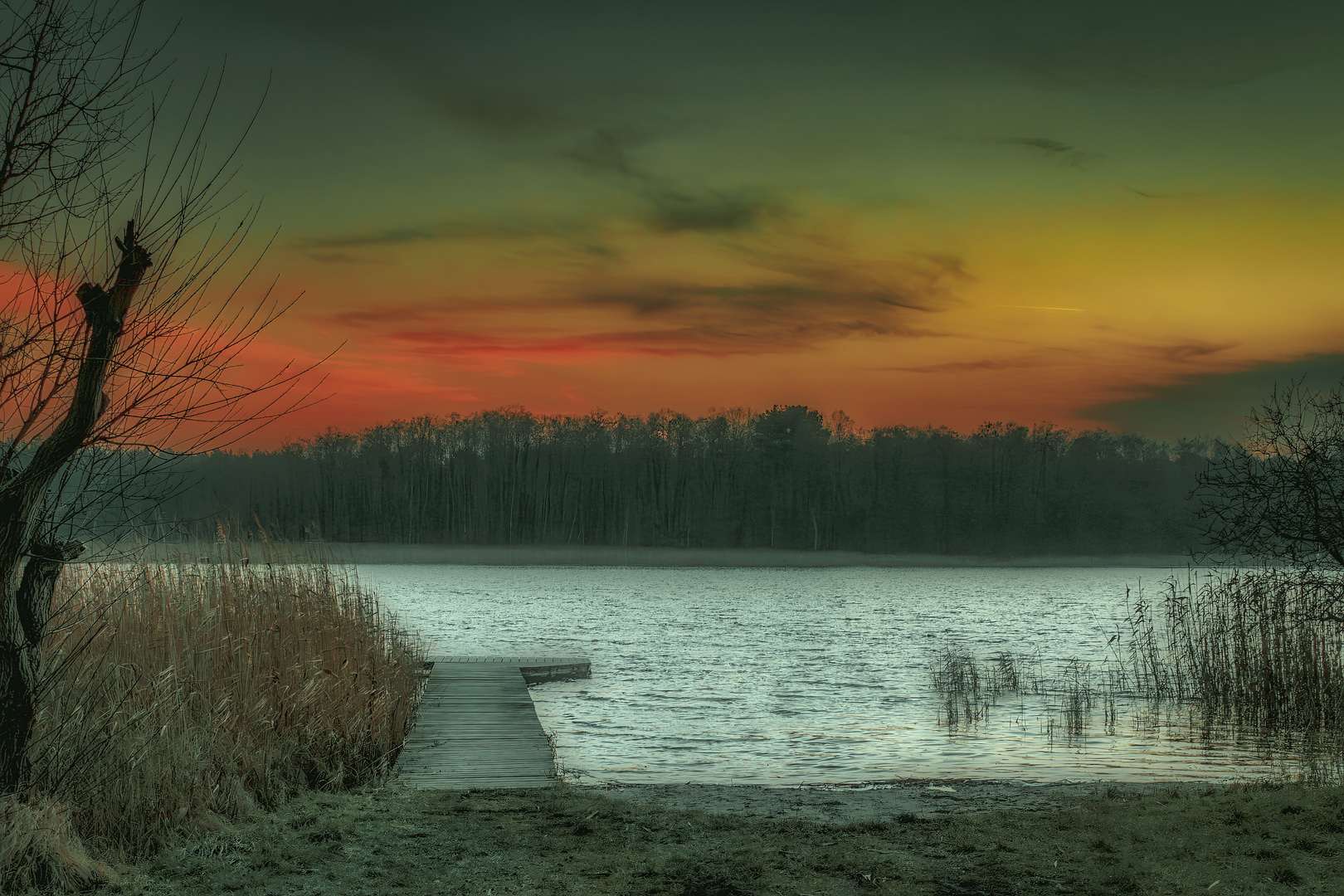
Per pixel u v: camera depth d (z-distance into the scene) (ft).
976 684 53.36
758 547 323.98
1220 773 34.19
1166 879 18.86
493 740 34.76
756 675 63.00
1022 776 34.12
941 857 20.79
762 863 20.31
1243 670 47.11
